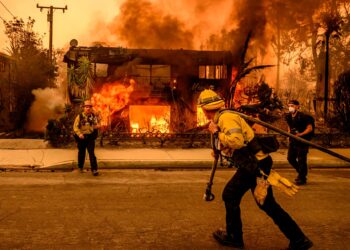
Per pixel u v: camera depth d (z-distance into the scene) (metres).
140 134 13.80
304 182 8.55
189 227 5.55
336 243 5.00
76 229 5.41
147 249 4.73
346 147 13.80
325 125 17.41
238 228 4.79
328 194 7.63
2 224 5.59
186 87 17.64
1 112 21.52
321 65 28.22
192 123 14.66
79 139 9.38
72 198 7.11
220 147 4.61
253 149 4.39
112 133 13.65
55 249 4.69
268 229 5.50
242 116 4.49
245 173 4.59
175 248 4.77
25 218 5.88
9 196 7.21
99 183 8.47
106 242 4.94
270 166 4.46
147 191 7.73
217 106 4.59
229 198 4.71
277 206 4.51
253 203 6.79
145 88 17.42
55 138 12.98
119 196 7.30
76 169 10.24
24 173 9.57
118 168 10.48
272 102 15.38
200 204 6.76
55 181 8.63
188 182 8.66
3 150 12.24
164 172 9.93
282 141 13.83
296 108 8.49
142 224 5.66
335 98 17.42
